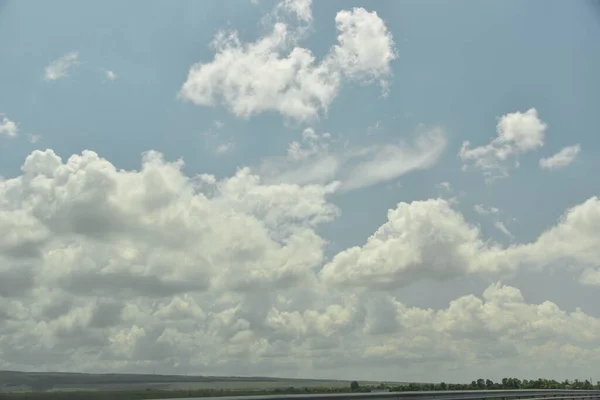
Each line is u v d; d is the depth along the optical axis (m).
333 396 21.27
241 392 21.41
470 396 30.47
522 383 51.16
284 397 19.39
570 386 56.28
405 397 25.50
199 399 18.06
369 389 26.67
